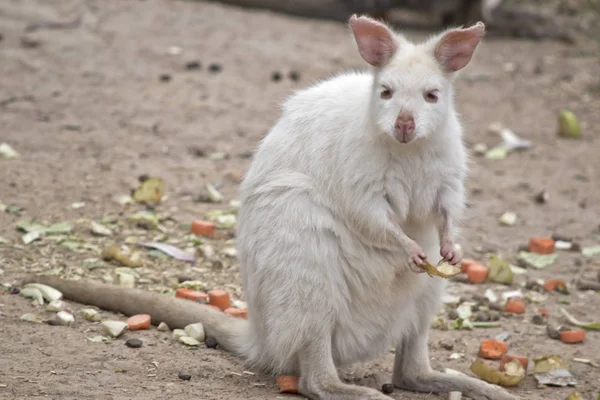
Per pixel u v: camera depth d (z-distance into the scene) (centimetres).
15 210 2691
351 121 1778
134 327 2014
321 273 1745
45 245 2475
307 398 1770
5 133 3338
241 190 1898
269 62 4428
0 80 3828
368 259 1777
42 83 3856
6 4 4594
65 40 4306
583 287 2525
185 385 1767
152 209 2847
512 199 3212
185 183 3092
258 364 1891
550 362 1989
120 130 3500
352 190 1742
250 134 3609
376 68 1748
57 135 3375
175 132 3547
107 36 4459
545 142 3806
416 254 1689
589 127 4006
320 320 1753
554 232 2952
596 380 1977
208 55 4428
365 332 1825
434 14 5219
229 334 1973
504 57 4903
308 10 5275
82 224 2666
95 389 1697
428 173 1745
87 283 2133
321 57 4569
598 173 3491
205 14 4978
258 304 1809
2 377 1714
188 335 1997
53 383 1703
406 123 1641
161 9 4941
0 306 2061
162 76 4088
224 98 3947
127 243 2558
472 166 3506
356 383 1944
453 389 1859
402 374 1900
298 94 1925
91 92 3834
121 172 3108
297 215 1762
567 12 5491
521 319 2320
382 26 1728
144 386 1739
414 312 1869
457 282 2534
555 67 4756
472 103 4219
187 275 2405
